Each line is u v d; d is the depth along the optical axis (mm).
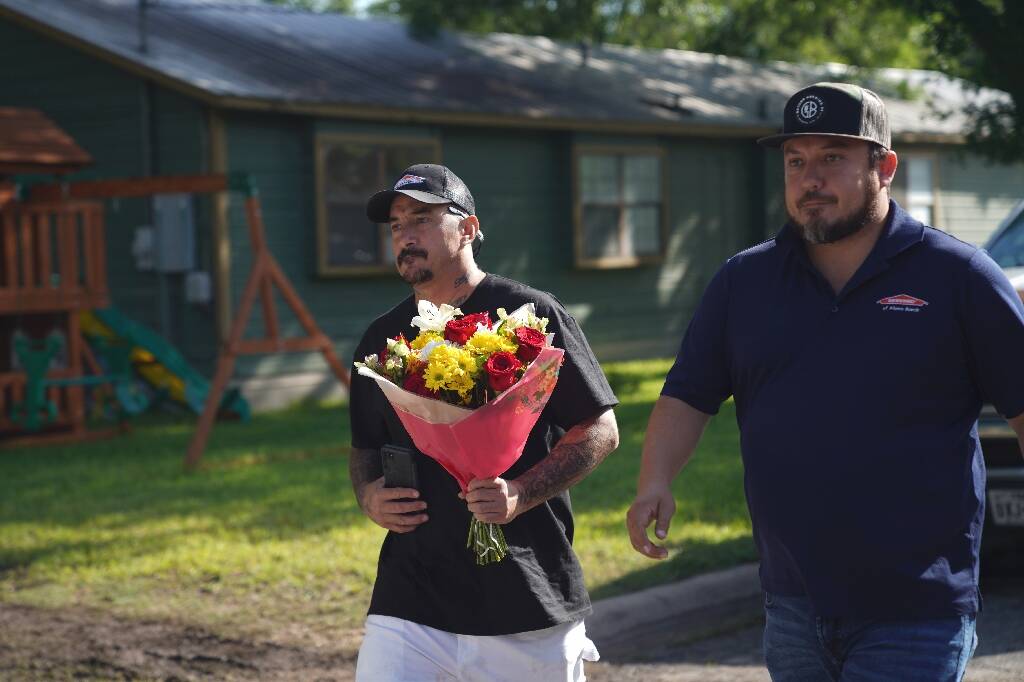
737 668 5953
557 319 3691
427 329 3451
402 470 3580
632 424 13609
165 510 9617
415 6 23484
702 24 37094
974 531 3227
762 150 23359
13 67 17828
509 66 22000
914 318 3164
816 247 3311
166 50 17438
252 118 16469
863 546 3152
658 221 21859
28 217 13859
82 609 7078
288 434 13953
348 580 7371
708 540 7965
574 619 3619
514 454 3389
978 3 13289
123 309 17391
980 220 27453
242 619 6762
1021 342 3141
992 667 5812
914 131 25078
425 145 18062
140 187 13164
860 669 3174
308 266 17062
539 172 19938
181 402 16156
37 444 13773
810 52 35250
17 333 13984
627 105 21406
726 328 3422
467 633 3557
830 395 3191
